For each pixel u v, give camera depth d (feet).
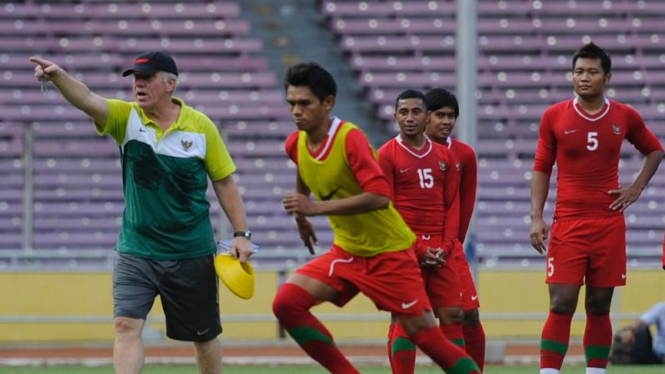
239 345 171.01
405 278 70.18
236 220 80.79
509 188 224.33
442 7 257.75
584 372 125.18
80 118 228.22
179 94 236.43
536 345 170.09
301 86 66.69
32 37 244.42
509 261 198.29
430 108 93.86
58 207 214.28
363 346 169.37
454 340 89.40
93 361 146.10
